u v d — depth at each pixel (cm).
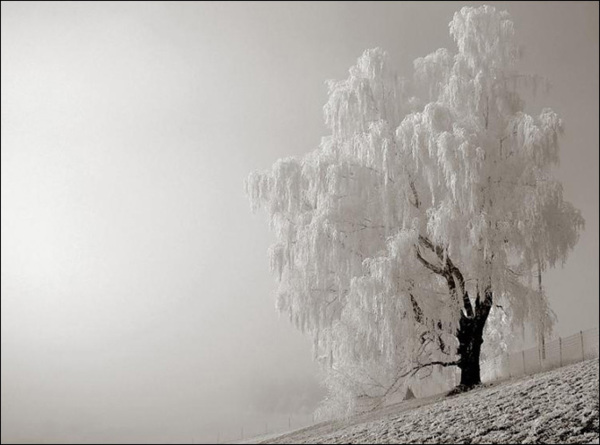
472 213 2595
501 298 2872
